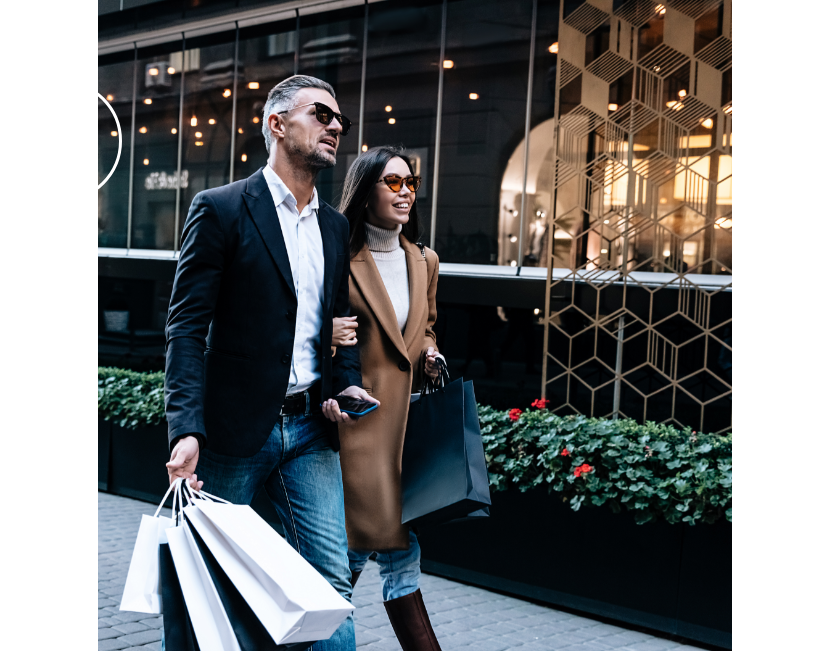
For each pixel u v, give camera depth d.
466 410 3.00
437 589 4.87
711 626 4.06
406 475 2.99
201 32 9.82
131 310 9.81
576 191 7.18
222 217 2.31
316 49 9.02
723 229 6.46
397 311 3.18
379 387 3.06
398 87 8.52
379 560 3.17
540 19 7.68
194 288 2.27
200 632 1.70
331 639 2.43
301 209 2.56
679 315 6.53
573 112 7.16
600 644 4.05
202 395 2.17
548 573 4.63
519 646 3.98
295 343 2.48
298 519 2.53
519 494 4.77
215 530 1.80
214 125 9.74
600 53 7.04
